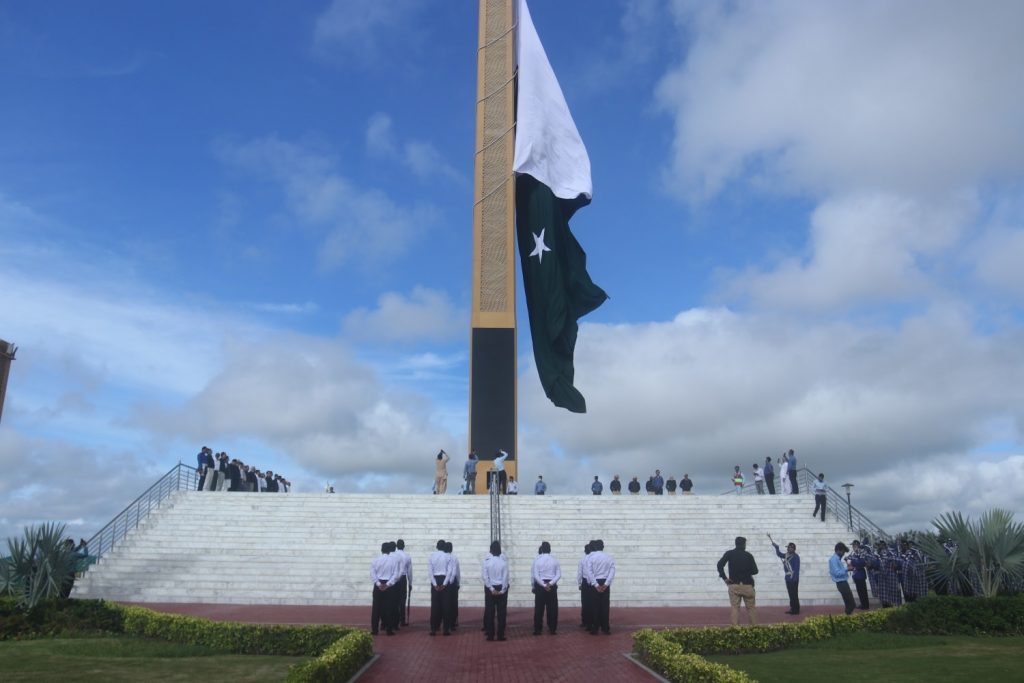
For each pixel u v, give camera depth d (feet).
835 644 45.42
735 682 30.30
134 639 46.06
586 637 49.98
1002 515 58.70
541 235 103.45
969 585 58.95
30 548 53.52
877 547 68.18
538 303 103.35
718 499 86.07
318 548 76.79
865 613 50.49
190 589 70.74
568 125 107.55
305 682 29.84
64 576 54.34
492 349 115.24
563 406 99.86
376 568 51.57
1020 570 56.13
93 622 49.29
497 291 118.21
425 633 52.19
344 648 36.40
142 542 77.71
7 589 52.90
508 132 125.80
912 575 61.05
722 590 71.15
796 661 39.70
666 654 36.17
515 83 128.36
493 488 81.20
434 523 81.41
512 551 77.36
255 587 71.05
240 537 78.79
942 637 48.49
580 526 81.51
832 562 60.54
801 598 70.38
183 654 41.81
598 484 108.47
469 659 41.68
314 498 85.15
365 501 85.10
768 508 85.51
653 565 74.79
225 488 93.30
